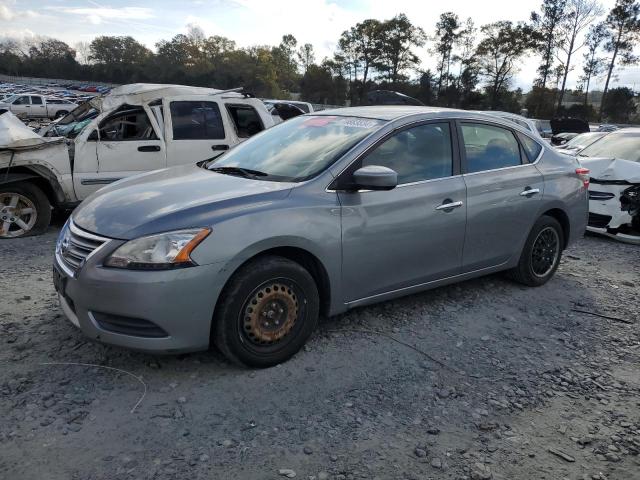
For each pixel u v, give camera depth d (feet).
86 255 10.43
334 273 11.98
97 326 10.30
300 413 9.93
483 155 15.20
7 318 13.28
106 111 23.15
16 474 8.05
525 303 15.97
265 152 13.93
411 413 10.16
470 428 9.82
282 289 11.23
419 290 13.99
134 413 9.67
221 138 25.64
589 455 9.24
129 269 9.86
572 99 222.89
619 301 16.67
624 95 198.59
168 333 10.09
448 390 10.99
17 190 21.21
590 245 24.18
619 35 191.11
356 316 14.24
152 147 23.86
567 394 11.16
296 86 356.59
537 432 9.82
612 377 11.96
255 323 10.96
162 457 8.58
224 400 10.19
